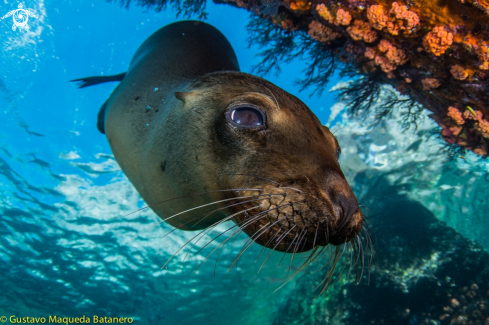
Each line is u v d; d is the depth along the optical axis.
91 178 2.11
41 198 2.18
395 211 2.03
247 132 0.32
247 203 0.30
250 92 0.35
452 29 0.52
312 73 0.92
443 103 0.69
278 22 0.74
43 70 1.56
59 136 1.90
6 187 2.12
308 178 0.29
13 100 1.69
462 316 1.26
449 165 2.02
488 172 2.02
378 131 1.95
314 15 0.67
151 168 0.43
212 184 0.34
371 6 0.55
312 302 1.67
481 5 0.46
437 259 1.50
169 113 0.41
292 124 0.33
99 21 1.41
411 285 1.43
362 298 1.50
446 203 2.41
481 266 1.42
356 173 2.21
